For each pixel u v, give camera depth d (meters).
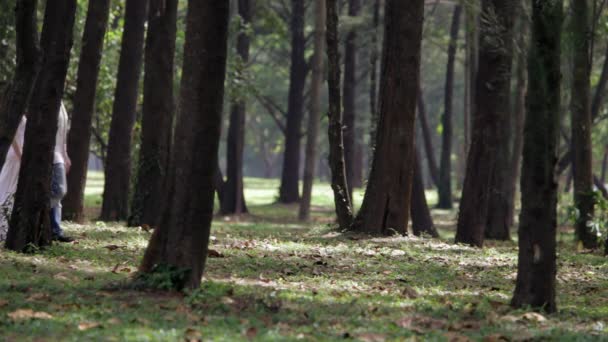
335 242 17.09
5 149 11.21
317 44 32.69
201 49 9.19
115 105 22.08
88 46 19.98
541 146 9.48
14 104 11.21
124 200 22.03
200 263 9.40
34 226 12.52
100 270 11.23
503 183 25.30
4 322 7.65
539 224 9.61
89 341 7.09
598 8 21.55
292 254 14.38
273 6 46.25
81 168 19.86
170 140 19.27
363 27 33.72
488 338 8.02
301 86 45.69
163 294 9.17
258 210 41.00
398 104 18.14
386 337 7.87
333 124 19.56
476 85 20.36
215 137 9.31
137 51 22.12
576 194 22.08
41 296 8.83
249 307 8.91
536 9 9.41
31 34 11.14
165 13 19.25
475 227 20.08
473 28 21.00
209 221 9.41
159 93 19.20
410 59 18.08
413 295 10.42
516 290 9.80
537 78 9.38
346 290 10.64
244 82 33.56
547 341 8.12
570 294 11.80
